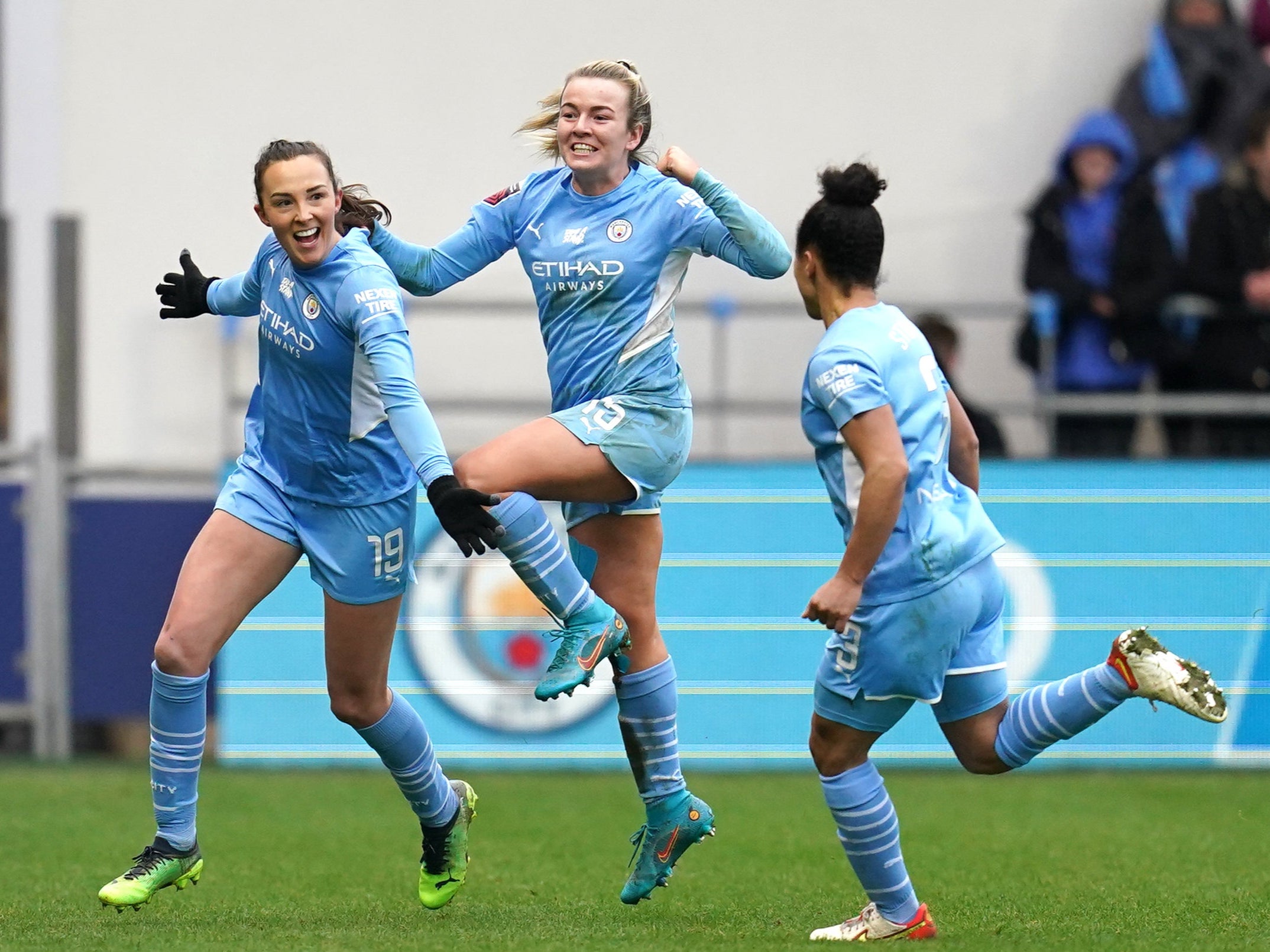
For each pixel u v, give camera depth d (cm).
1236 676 3169
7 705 3444
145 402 3875
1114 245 3628
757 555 3175
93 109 3888
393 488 1852
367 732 1905
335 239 1806
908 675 1667
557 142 1992
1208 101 3800
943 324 3478
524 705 3167
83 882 2152
